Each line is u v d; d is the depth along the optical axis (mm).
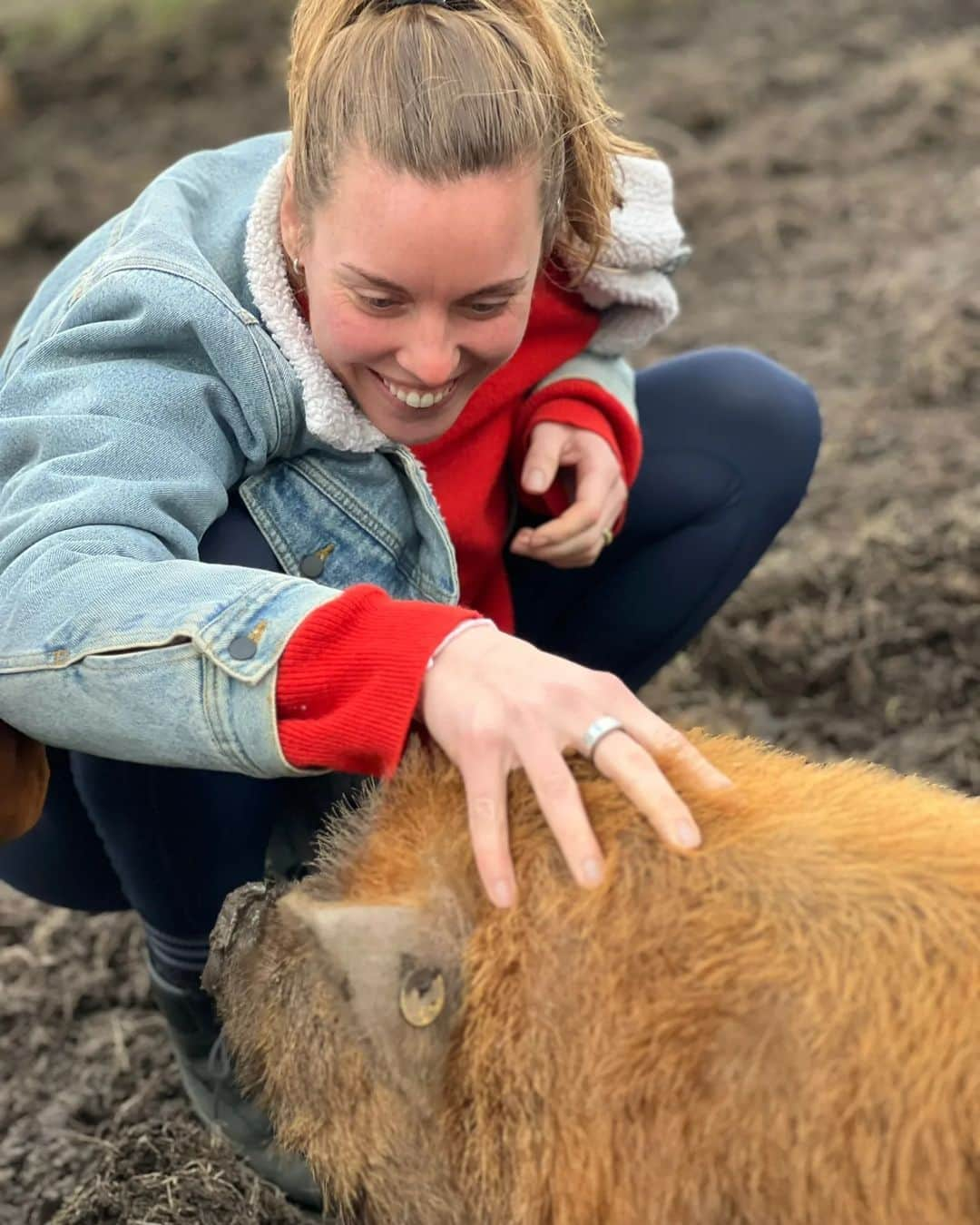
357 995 1369
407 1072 1376
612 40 8352
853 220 5926
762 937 1304
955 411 4395
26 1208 2314
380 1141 1439
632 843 1375
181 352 1843
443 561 2016
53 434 1759
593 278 2189
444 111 1600
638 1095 1309
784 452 2568
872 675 3281
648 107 7172
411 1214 1460
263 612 1537
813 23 8266
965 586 3488
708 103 7145
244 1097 2027
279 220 1913
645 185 2250
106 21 8711
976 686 3246
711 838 1365
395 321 1724
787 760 1508
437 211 1614
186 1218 2121
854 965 1279
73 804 2223
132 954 2816
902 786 1463
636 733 1424
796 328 5109
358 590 1535
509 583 2533
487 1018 1371
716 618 3523
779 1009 1279
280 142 2221
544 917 1370
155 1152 2248
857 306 5168
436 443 2148
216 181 2121
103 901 2412
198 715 1548
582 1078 1332
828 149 6570
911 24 8094
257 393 1847
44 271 6332
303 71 1792
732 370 2590
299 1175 2178
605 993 1332
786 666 3352
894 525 3801
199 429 1824
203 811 2051
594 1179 1326
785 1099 1265
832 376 4730
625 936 1338
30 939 2883
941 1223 1222
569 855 1355
